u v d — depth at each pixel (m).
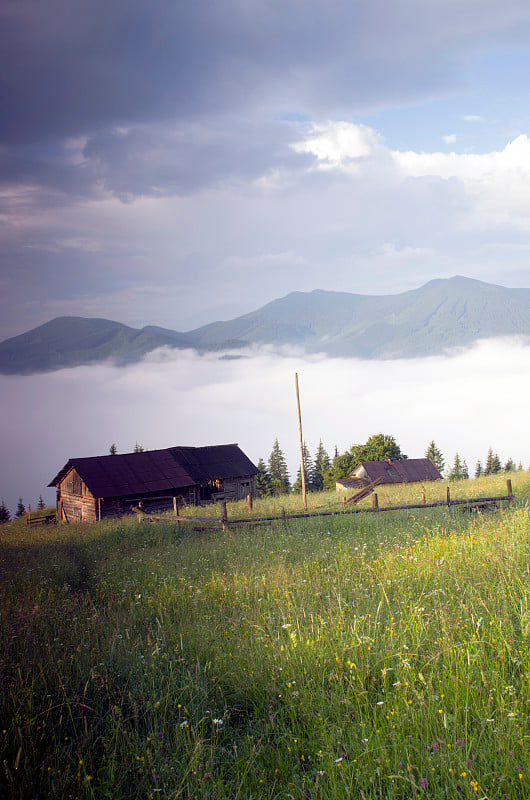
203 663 6.27
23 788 4.11
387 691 4.99
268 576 9.59
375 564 9.52
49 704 5.27
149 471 37.66
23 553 15.88
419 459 66.69
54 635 7.39
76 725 5.07
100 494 34.12
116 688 5.79
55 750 4.52
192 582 9.95
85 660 6.25
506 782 3.70
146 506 36.06
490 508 15.30
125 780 4.29
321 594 8.21
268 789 4.04
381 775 3.96
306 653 5.90
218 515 22.08
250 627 7.05
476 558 8.87
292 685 5.36
